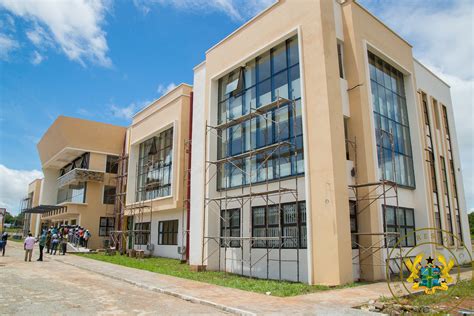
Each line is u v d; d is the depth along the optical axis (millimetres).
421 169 17500
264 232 15703
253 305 8789
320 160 12992
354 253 13508
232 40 18484
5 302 8992
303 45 14383
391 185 14031
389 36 17391
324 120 13078
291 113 15125
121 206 31047
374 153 14445
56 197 44906
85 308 8508
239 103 18234
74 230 32625
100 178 34625
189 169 22141
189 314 8133
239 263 16594
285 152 15125
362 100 14500
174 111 24312
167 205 23375
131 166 29281
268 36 16281
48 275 14562
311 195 13070
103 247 34062
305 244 13688
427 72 21172
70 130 33719
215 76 19359
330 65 13562
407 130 18109
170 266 18703
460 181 22391
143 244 27250
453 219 20312
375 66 16688
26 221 57219
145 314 8039
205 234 17938
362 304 8961
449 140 22391
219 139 19281
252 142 17047
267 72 16719
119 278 13781
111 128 35812
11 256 23344
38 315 7711
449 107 23203
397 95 17922
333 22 14273
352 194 14062
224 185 18469
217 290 11047
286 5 15508
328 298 9680
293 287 11477
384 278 13453
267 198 14664
